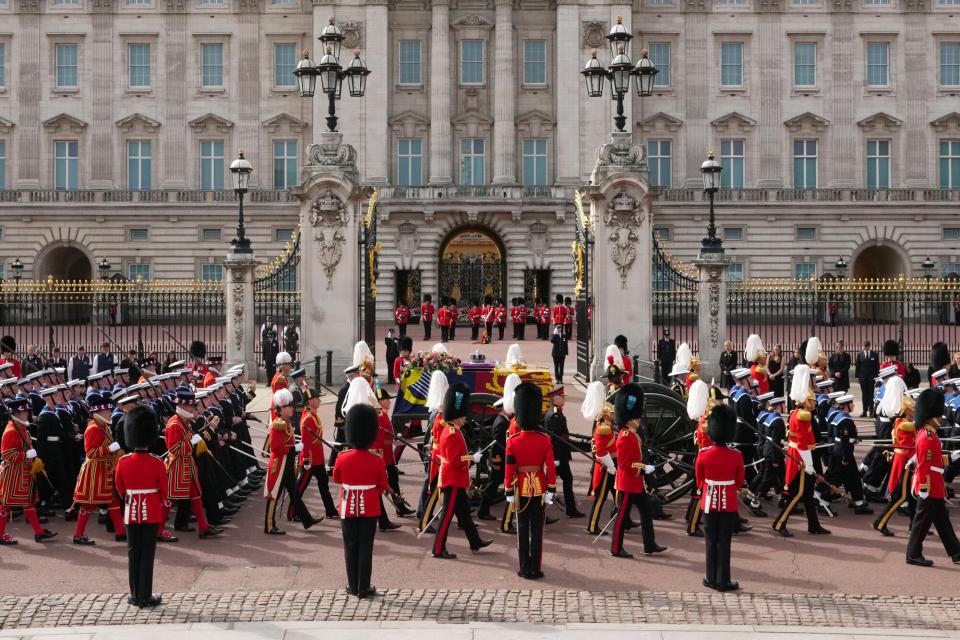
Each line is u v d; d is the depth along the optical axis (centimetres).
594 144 7244
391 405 3189
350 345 3412
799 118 7400
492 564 1577
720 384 3391
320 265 3422
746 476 2016
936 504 1567
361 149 7244
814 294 4206
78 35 7375
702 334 3444
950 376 2511
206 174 7462
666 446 2045
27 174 7394
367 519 1407
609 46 7231
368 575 1405
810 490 1753
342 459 1417
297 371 2261
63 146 7431
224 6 7400
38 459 1731
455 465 1611
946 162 7481
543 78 7431
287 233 7394
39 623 1303
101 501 1695
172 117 7419
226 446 1933
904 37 7438
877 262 7950
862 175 7456
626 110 7306
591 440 2025
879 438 2077
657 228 7400
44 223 7375
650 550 1625
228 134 7425
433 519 1791
